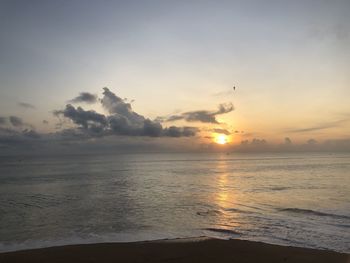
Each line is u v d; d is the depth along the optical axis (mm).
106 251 18562
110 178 71250
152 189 50281
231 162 164250
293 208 31984
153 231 24078
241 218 28000
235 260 17094
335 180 60469
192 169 104188
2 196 44344
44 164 154500
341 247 19875
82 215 30297
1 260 17125
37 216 30078
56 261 16984
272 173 81062
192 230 24219
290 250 18625
